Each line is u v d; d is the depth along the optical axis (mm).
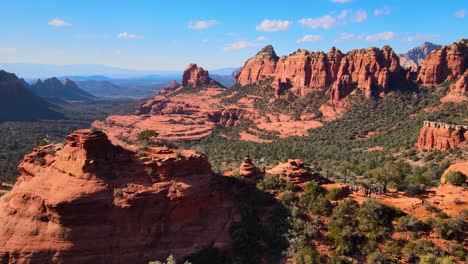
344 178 95188
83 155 54312
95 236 51375
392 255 55688
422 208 63844
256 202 66062
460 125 127875
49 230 50688
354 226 61000
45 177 55344
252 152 150625
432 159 116312
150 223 54469
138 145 63312
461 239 56938
